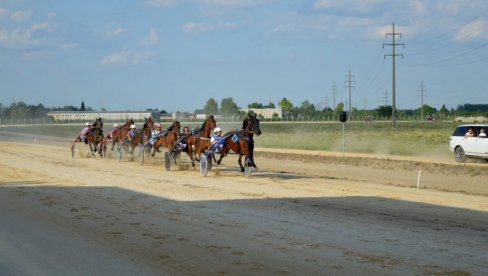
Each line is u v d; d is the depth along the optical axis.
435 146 42.41
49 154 37.72
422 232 11.15
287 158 34.03
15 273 8.44
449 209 13.95
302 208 14.23
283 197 16.27
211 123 22.91
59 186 19.31
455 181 22.09
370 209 14.02
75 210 14.21
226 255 9.45
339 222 12.28
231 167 27.36
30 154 37.78
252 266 8.73
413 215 13.11
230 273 8.37
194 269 8.61
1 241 10.66
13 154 37.81
